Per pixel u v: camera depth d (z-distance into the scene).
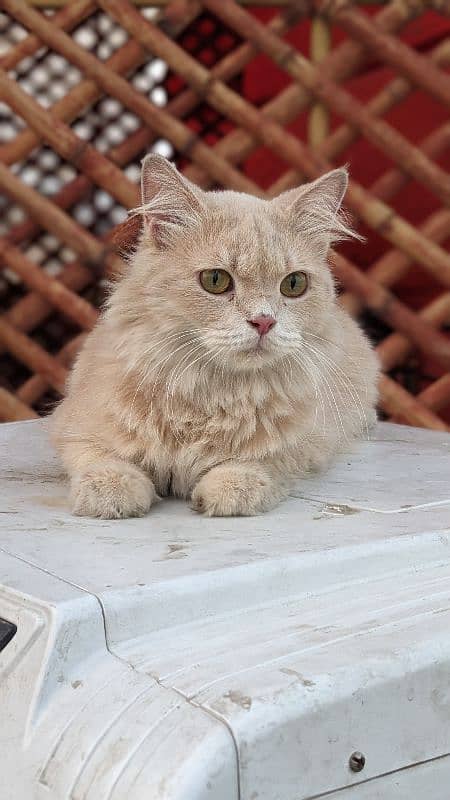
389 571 0.84
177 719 0.72
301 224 1.01
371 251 1.70
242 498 0.92
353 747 0.75
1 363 1.73
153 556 0.83
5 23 1.67
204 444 0.98
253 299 0.96
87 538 0.86
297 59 1.49
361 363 1.16
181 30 1.54
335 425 1.05
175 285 0.97
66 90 1.68
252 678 0.74
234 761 0.71
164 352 0.96
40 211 1.54
